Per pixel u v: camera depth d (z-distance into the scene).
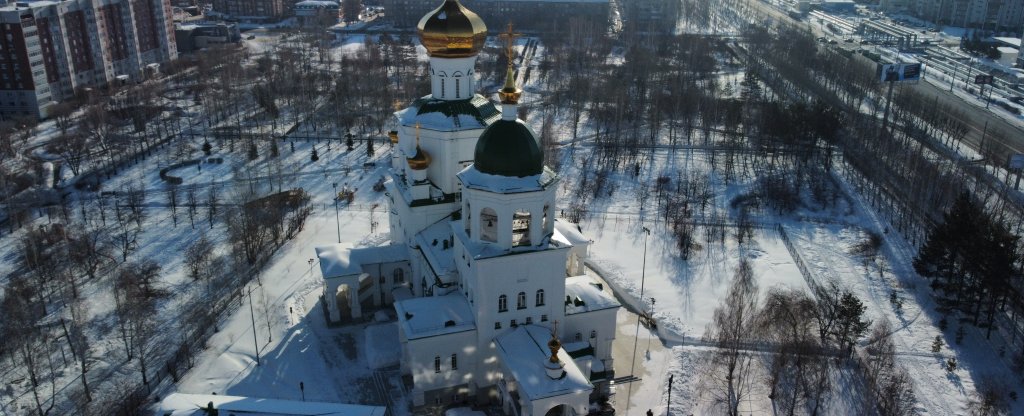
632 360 92.94
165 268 116.88
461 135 94.69
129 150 176.50
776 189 150.00
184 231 131.12
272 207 129.75
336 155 172.50
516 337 82.75
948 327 101.38
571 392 74.44
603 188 153.88
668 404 83.62
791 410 80.62
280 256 120.69
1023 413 84.31
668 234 131.62
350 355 93.94
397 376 90.00
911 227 134.88
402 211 104.75
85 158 170.25
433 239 95.25
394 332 97.44
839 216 142.00
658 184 156.50
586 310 86.75
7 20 196.62
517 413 79.31
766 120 178.88
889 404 81.44
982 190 149.75
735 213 142.50
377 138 185.25
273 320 101.31
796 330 92.00
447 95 98.44
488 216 83.38
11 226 132.12
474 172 81.00
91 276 113.31
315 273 114.75
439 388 85.00
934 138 188.50
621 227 134.62
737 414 82.75
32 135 191.00
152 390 87.06
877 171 160.38
